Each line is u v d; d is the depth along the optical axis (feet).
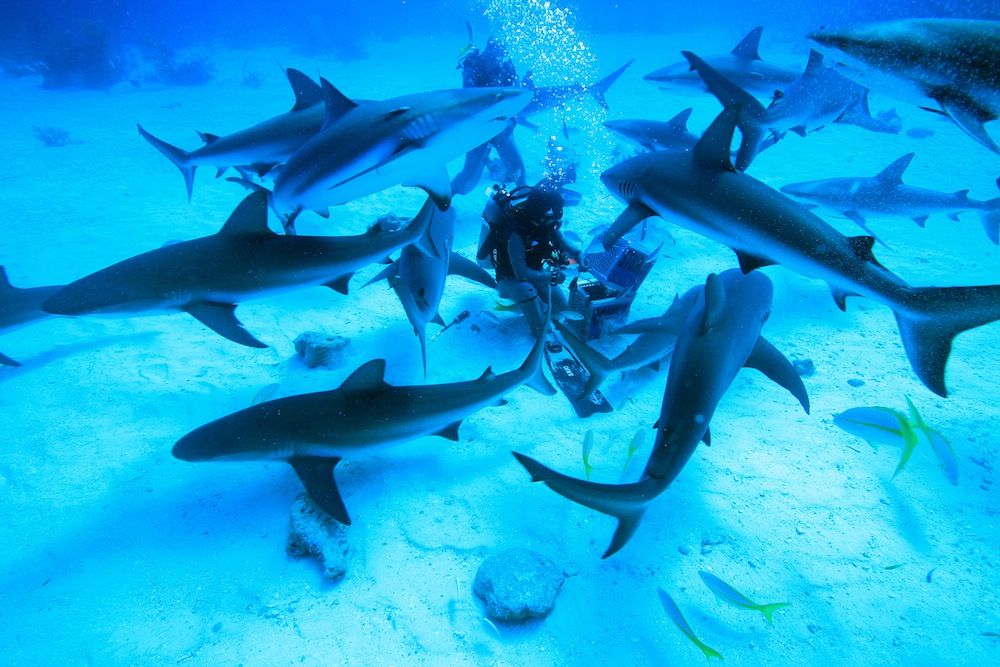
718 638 9.68
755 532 11.73
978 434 13.94
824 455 13.69
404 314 20.99
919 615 9.94
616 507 9.18
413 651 9.68
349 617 10.27
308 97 18.70
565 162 36.50
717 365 9.96
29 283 22.85
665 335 14.12
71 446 14.23
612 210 30.45
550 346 18.42
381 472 13.69
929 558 11.00
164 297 12.06
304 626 10.11
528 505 12.63
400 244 14.26
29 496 12.78
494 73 30.76
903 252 25.39
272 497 12.85
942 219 29.37
